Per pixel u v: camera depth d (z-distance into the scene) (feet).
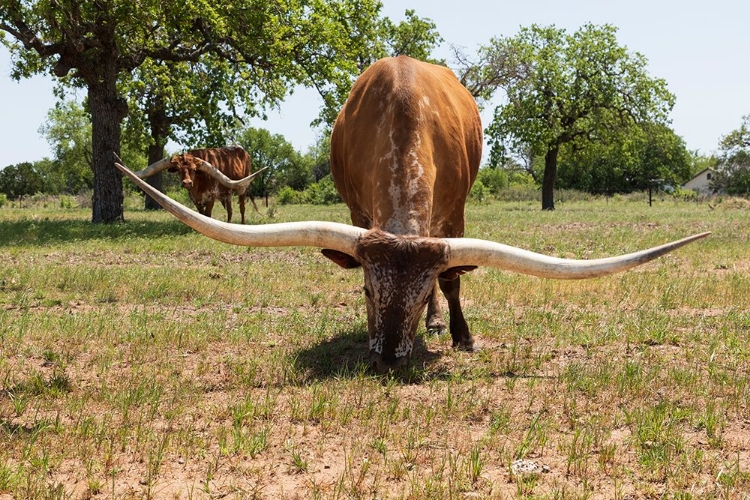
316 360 20.26
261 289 30.71
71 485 12.42
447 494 12.05
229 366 19.56
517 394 17.30
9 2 59.47
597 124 127.24
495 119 127.44
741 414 15.88
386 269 16.52
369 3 74.38
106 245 47.47
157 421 15.43
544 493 12.15
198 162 60.64
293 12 66.28
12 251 44.14
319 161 271.69
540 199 186.91
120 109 68.64
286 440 14.37
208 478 12.55
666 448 13.67
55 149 201.05
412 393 17.26
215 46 69.26
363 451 13.88
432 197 18.48
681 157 246.06
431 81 20.72
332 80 66.74
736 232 59.57
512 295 29.43
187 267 37.78
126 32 63.93
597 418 15.48
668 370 19.04
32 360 20.24
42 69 77.51
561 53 127.44
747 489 12.29
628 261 16.22
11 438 14.01
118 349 21.24
